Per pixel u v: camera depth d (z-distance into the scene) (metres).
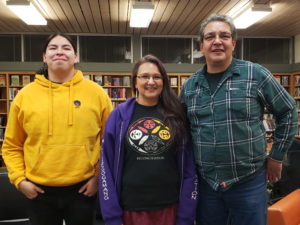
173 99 1.43
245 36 6.66
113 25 5.58
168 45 6.63
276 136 1.41
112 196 1.31
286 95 1.36
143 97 1.41
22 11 4.25
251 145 1.33
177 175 1.37
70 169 1.38
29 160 1.40
